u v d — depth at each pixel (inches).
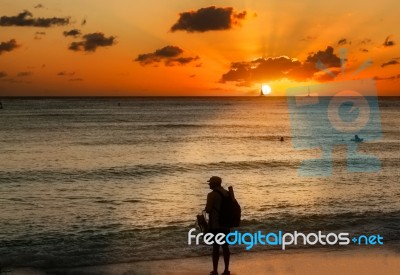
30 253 426.0
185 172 1026.7
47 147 1553.9
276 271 370.0
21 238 487.8
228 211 337.4
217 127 2696.9
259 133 2283.5
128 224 546.9
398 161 1219.2
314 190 773.3
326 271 371.9
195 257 407.2
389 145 1707.7
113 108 5964.6
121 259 403.2
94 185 845.8
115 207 647.1
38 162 1185.4
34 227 537.0
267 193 744.3
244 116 4232.3
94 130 2347.4
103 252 425.7
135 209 633.6
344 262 394.3
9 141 1750.7
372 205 646.5
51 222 561.3
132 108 6072.8
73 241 470.9
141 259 402.3
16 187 824.9
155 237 480.4
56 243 464.8
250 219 550.0
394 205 647.8
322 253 417.7
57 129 2383.1
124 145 1649.9
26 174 982.4
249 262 391.2
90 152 1427.2
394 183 843.4
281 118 3905.0
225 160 1248.8
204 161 1225.4
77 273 365.4
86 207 649.0
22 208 643.5
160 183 869.2
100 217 585.6
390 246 441.1
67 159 1252.5
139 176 964.6
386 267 382.9
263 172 1023.6
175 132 2283.5
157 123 2987.2
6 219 577.3
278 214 584.7
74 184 858.8
